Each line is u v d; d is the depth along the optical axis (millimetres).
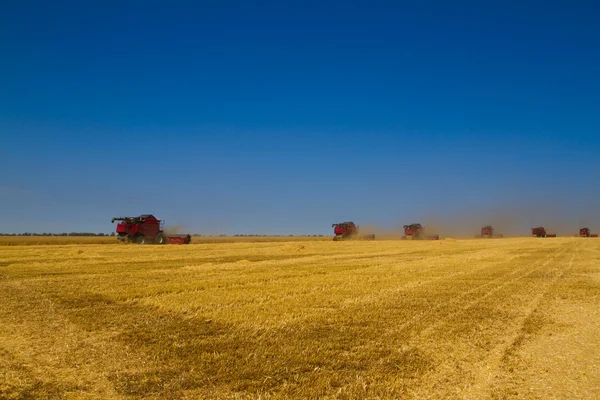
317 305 17469
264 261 37094
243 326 14242
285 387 9375
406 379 9969
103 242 80000
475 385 9734
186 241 69500
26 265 32438
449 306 17484
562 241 76688
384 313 16109
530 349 12273
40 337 13141
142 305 17578
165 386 9469
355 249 54625
